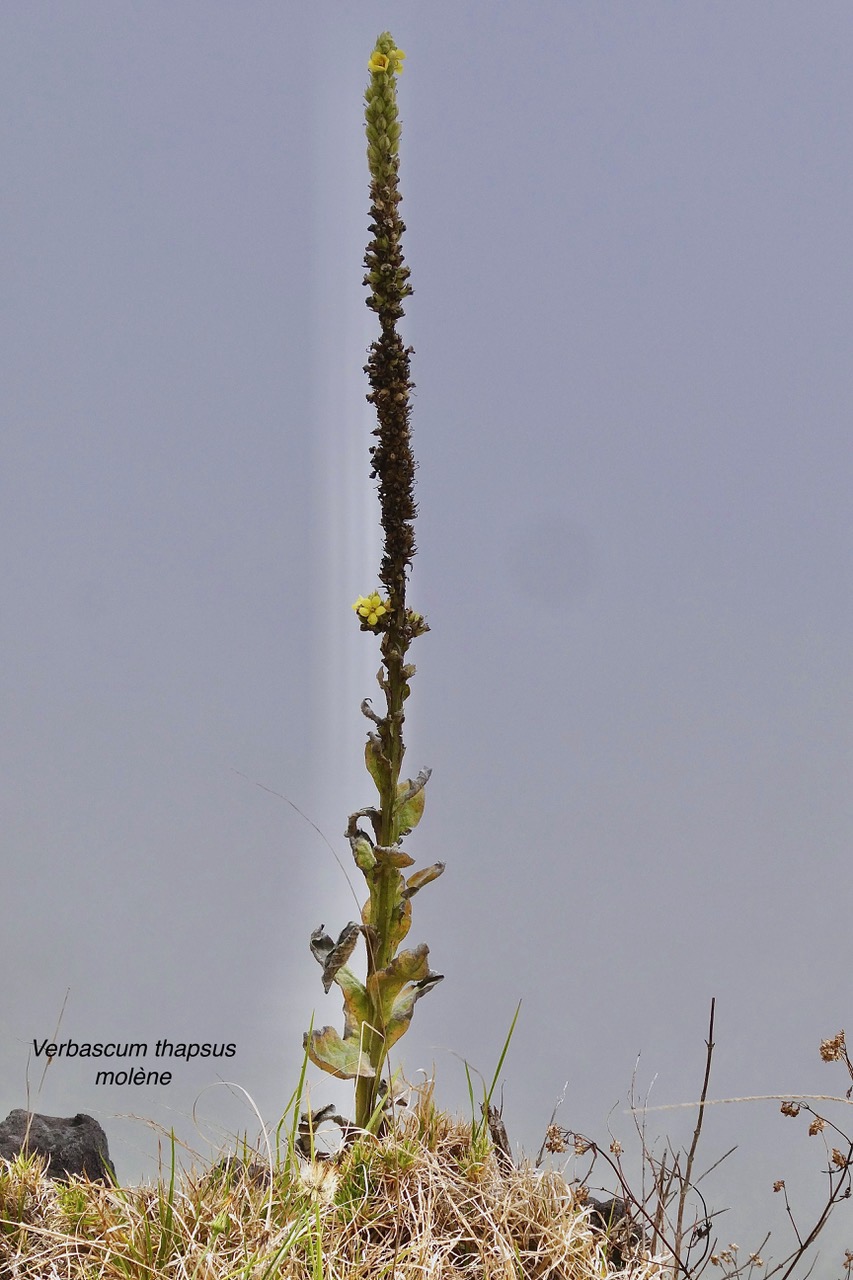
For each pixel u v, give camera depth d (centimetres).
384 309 280
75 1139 319
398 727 291
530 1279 261
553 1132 306
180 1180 289
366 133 284
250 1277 240
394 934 290
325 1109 294
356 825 289
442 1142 296
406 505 287
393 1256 256
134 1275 243
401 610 289
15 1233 263
